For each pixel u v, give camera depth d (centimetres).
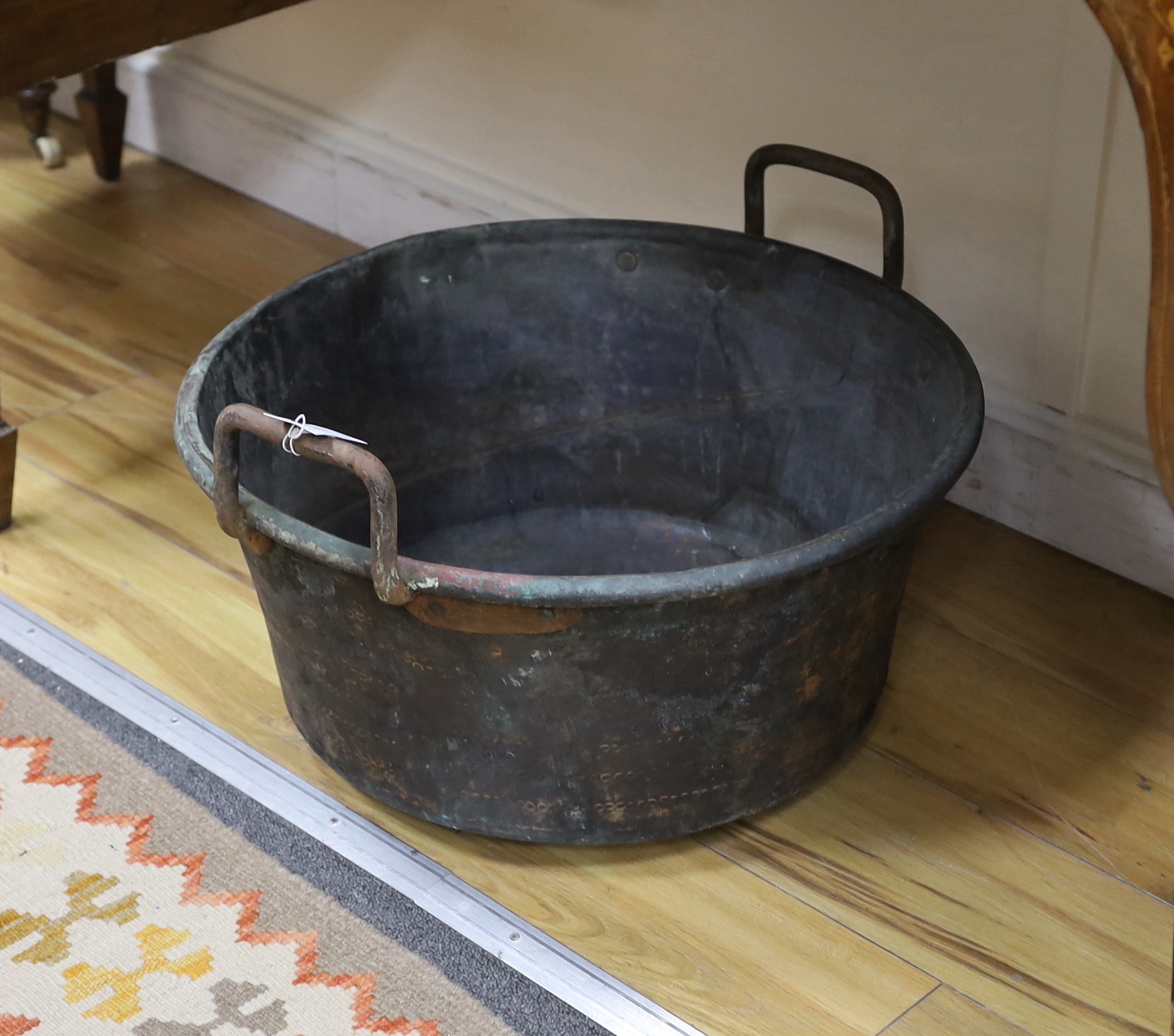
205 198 213
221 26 137
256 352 125
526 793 108
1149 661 134
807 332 133
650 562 145
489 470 148
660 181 168
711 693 103
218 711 129
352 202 201
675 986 104
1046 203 136
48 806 118
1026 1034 101
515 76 175
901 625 138
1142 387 136
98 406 168
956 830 117
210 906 109
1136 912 110
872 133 146
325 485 136
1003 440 148
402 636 100
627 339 142
